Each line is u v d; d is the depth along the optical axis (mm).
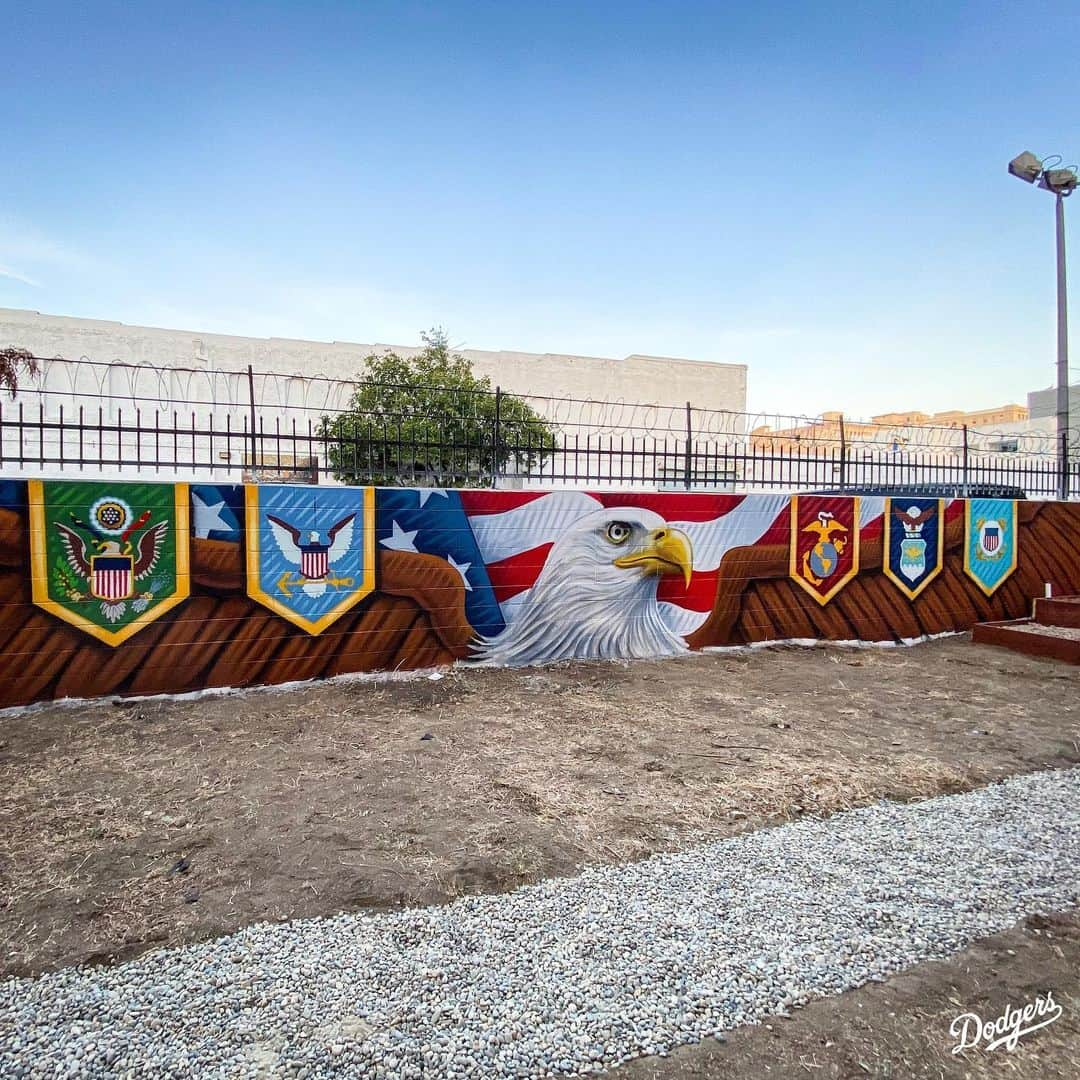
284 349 18141
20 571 5688
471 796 4176
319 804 4035
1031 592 10523
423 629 7109
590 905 3029
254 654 6430
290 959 2629
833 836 3738
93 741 5051
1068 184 11109
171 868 3301
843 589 9109
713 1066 2188
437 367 11953
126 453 13000
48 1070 2107
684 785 4391
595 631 7863
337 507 6707
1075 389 18875
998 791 4375
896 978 2609
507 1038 2270
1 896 3053
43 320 16266
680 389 22781
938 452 12164
